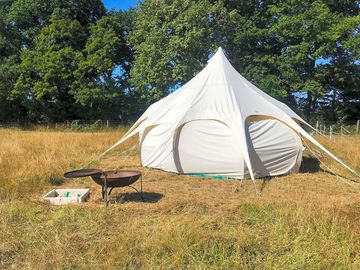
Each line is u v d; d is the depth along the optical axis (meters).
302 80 30.27
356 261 4.52
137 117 36.12
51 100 33.78
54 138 17.81
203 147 9.77
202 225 5.67
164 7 27.28
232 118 9.65
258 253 4.83
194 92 10.66
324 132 29.33
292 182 9.20
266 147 9.76
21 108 35.56
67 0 35.81
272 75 29.58
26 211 6.27
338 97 34.66
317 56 28.58
